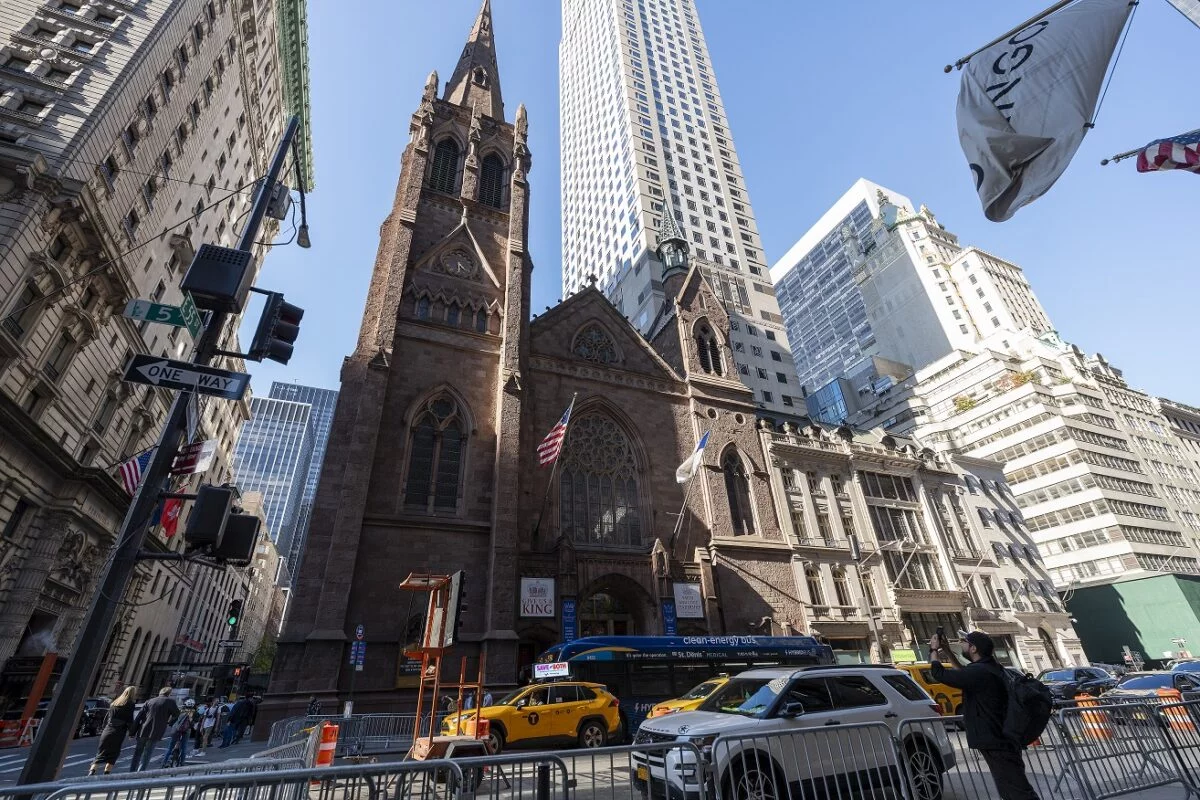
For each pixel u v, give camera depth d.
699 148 96.25
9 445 26.45
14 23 31.20
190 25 39.03
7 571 27.91
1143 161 9.77
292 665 24.45
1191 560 70.06
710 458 39.47
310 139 72.56
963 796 10.36
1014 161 10.27
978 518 52.28
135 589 44.53
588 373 38.75
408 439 31.38
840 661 36.81
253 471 190.12
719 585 35.19
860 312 131.50
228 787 5.79
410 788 6.02
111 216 32.03
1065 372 84.75
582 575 31.53
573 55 121.31
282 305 10.31
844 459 47.09
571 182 111.31
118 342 34.81
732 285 80.75
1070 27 10.27
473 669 27.23
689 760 8.29
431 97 45.25
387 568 27.77
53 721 6.62
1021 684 6.99
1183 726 10.12
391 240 37.31
